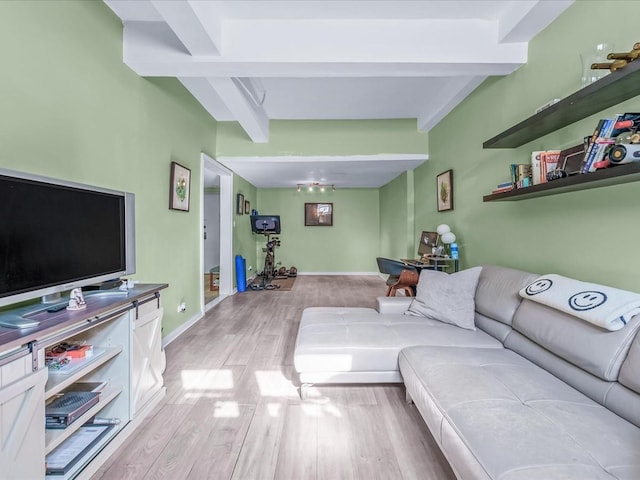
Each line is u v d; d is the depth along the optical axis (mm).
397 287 3412
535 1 1910
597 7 1711
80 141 1853
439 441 1253
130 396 1671
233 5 2084
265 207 7641
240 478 1370
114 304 1511
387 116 4277
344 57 2254
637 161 1229
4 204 1181
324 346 1968
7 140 1421
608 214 1646
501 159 2611
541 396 1272
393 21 2260
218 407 1908
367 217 7680
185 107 3318
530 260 2270
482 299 2197
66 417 1337
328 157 4441
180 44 2230
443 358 1659
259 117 3789
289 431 1683
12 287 1207
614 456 935
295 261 7719
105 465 1437
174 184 3033
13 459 1028
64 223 1451
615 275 1612
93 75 1955
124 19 2230
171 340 3008
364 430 1688
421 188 4719
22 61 1483
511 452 955
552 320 1537
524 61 2289
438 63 2287
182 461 1467
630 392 1159
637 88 1396
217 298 4938
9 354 1027
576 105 1589
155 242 2721
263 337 3135
